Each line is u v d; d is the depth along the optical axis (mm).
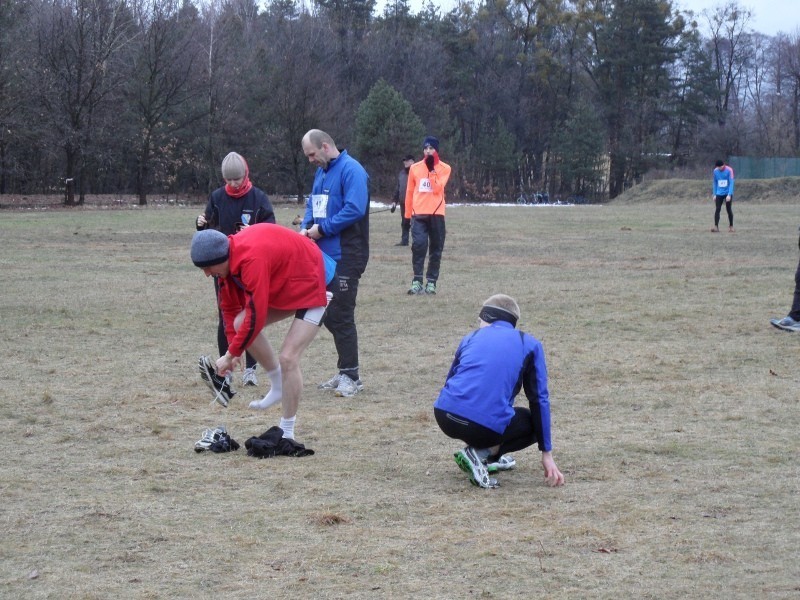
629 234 24844
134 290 13109
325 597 3584
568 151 74625
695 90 82562
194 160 53219
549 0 80250
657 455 5613
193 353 8805
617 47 78438
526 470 5371
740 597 3578
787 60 87688
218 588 3670
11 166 45406
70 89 41906
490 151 72438
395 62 73250
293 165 56312
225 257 5285
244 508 4641
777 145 81688
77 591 3635
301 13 76750
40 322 10383
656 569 3861
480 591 3637
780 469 5293
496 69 79125
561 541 4191
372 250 19922
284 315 5816
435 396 7234
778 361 8336
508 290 13281
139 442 5895
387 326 10367
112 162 48438
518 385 5102
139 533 4277
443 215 12797
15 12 40312
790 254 18453
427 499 4812
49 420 6375
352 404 6996
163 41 46625
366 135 57188
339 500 4785
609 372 7949
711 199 57906
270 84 55625
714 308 11430
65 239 22234
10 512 4547
